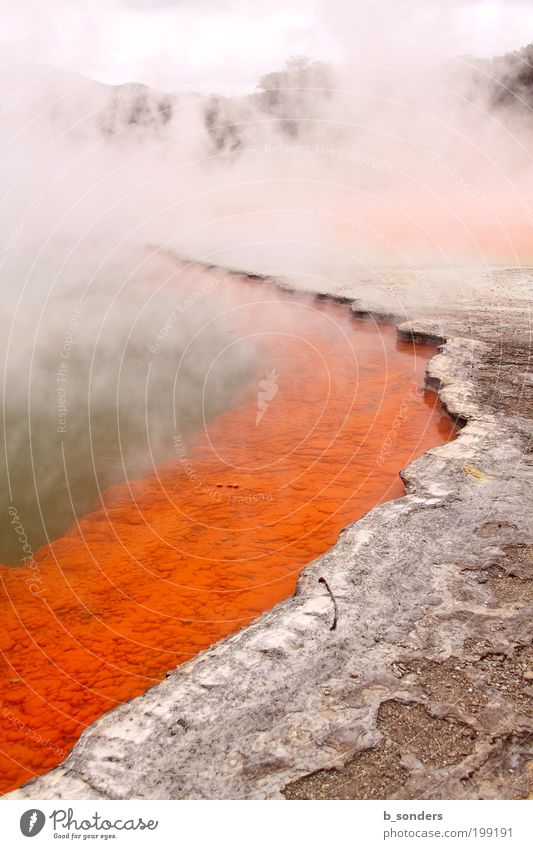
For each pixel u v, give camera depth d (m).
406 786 2.65
